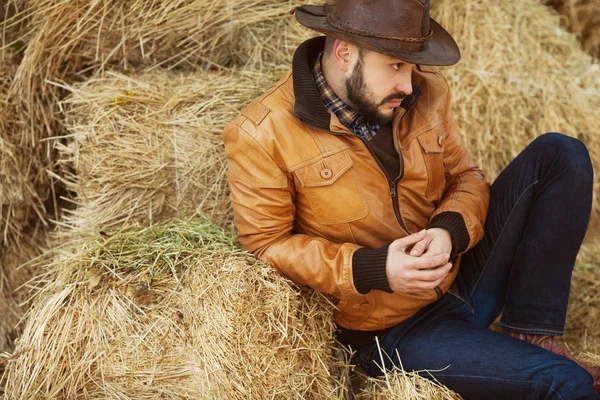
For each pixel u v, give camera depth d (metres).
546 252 1.78
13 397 1.67
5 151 2.24
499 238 1.88
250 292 1.64
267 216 1.72
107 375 1.66
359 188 1.71
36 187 2.37
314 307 1.75
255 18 2.38
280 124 1.69
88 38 2.31
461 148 1.94
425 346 1.76
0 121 2.24
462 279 1.94
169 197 2.12
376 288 1.65
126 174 2.07
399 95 1.63
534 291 1.80
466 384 1.69
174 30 2.33
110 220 2.09
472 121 2.56
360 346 1.87
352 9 1.57
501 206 1.89
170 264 1.74
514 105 2.59
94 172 2.07
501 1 2.75
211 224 1.99
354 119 1.74
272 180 1.71
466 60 2.62
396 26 1.55
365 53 1.59
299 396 1.67
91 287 1.71
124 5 2.29
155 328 1.66
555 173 1.79
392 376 1.78
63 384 1.65
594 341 2.15
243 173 1.73
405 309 1.80
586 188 1.77
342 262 1.66
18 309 2.33
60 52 2.31
